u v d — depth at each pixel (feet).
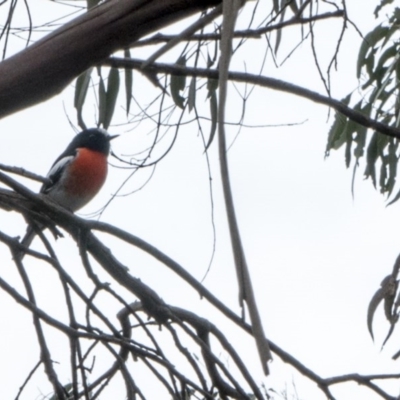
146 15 8.74
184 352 14.23
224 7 6.97
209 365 15.87
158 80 17.85
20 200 16.75
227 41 6.84
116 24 8.71
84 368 14.44
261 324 5.78
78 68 8.82
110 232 14.71
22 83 8.69
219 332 14.49
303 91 17.31
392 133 17.35
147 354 13.75
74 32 8.68
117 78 19.38
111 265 15.38
